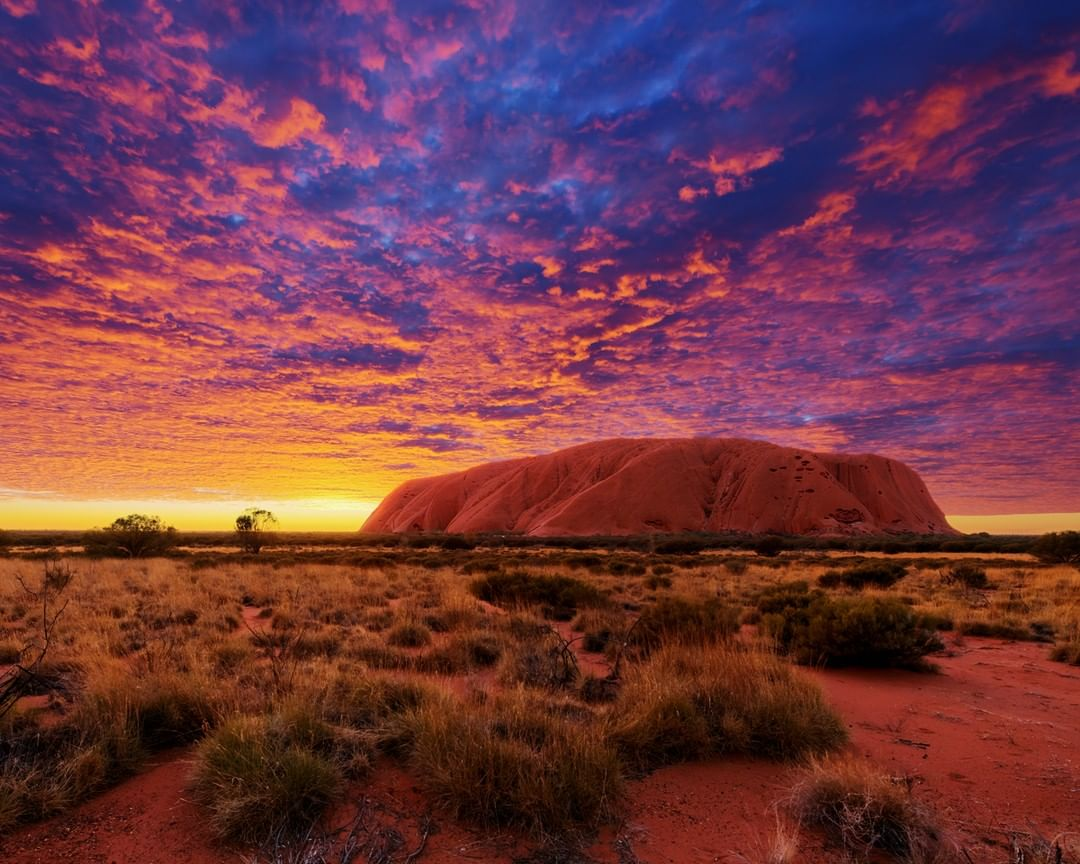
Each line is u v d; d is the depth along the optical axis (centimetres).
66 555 3150
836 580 2073
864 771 415
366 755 445
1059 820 396
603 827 377
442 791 400
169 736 495
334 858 332
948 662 937
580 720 539
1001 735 575
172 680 554
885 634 848
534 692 593
